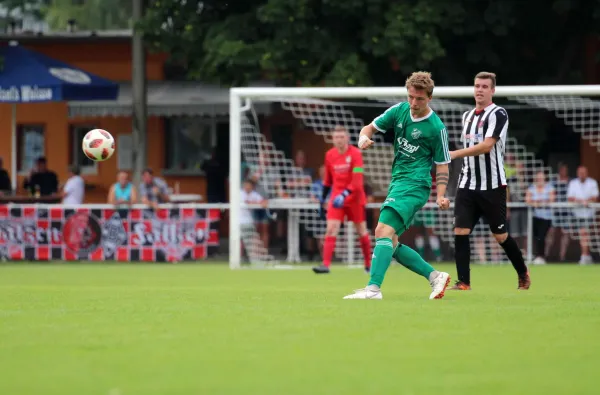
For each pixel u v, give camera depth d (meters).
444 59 71.06
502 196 36.03
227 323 23.86
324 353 19.52
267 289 37.00
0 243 62.94
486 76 35.44
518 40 72.31
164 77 85.56
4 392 15.94
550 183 62.03
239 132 55.59
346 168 48.22
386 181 67.88
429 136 29.58
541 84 73.06
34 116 89.19
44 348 20.19
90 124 89.31
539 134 72.19
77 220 62.28
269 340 21.11
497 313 25.75
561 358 19.02
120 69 87.00
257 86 75.62
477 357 19.09
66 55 87.50
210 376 17.23
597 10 69.25
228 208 61.69
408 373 17.53
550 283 41.91
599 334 22.00
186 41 70.81
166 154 88.62
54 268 55.91
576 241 67.62
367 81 66.38
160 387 16.30
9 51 69.44
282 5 66.12
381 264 30.19
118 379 17.00
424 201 30.14
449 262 62.00
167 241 61.88
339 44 67.62
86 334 22.11
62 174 89.12
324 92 54.75
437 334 21.95
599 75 76.94
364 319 24.48
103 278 46.19
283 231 67.25
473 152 35.16
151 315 25.67
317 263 62.50
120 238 62.19
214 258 69.62
